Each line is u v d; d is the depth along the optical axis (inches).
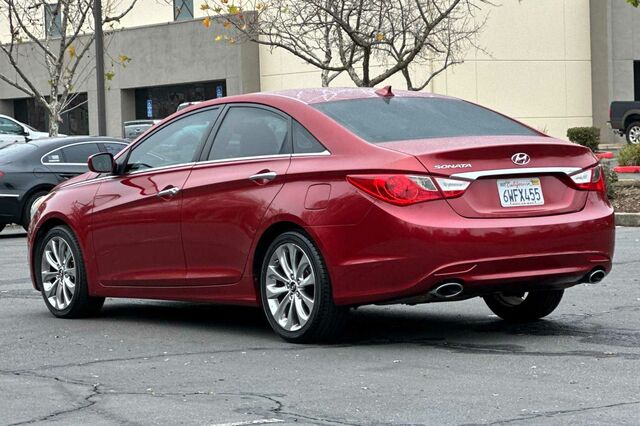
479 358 391.9
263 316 515.5
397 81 1919.3
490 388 341.1
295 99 448.5
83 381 372.8
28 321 519.2
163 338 459.8
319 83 2052.2
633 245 764.0
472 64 1945.1
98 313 536.7
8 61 2479.1
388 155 405.4
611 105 1894.7
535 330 449.7
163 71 2261.3
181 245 471.8
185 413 319.3
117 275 502.9
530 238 404.8
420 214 397.4
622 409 309.6
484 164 405.7
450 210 399.2
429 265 395.5
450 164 401.1
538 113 2007.9
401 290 400.2
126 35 2308.1
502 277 402.6
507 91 1979.6
